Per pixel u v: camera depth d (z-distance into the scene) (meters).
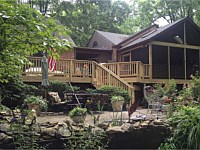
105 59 19.23
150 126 5.25
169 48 16.56
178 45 16.69
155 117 6.35
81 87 12.73
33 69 11.22
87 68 12.54
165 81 15.09
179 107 5.95
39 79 11.28
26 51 3.22
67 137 4.31
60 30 3.10
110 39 21.67
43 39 2.96
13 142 3.91
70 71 12.06
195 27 17.20
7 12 2.62
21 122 4.39
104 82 12.12
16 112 5.77
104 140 4.71
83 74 12.38
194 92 7.82
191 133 4.19
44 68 9.17
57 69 11.77
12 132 4.04
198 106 5.52
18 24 2.75
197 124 4.25
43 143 4.20
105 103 9.56
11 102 8.56
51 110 9.10
